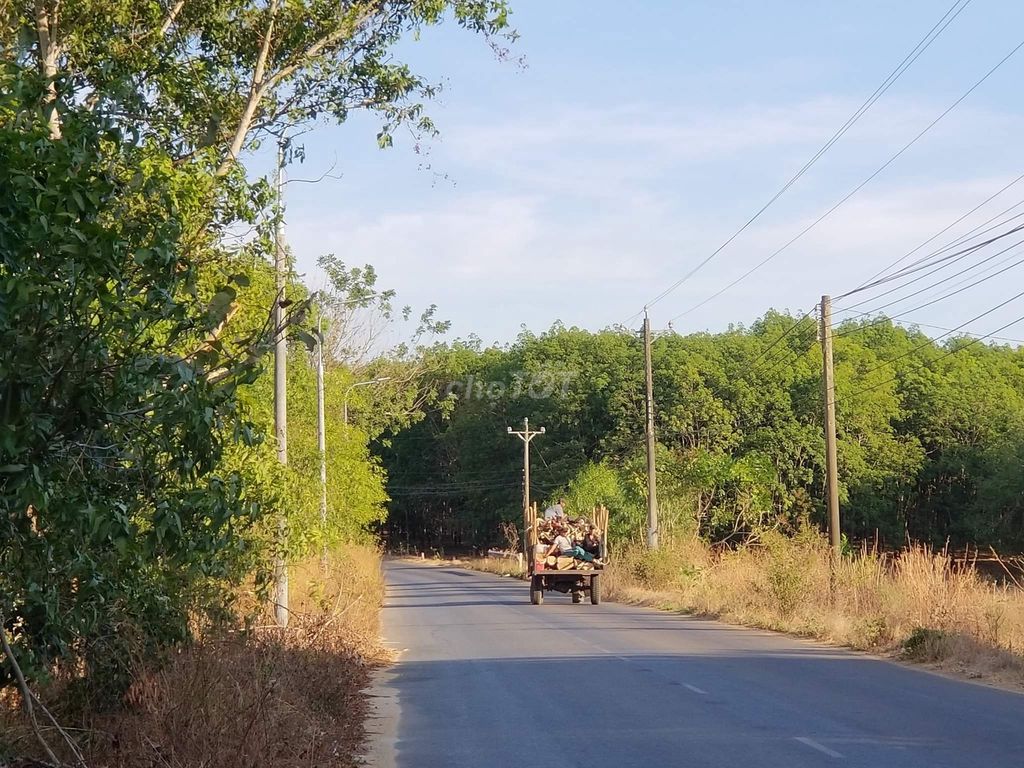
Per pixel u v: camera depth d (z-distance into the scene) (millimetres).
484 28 16891
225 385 6625
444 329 62188
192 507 6980
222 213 14711
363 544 47375
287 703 10625
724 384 68438
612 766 9984
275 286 15281
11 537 6637
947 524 67250
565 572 35594
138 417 6430
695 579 37188
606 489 53875
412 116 17312
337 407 39219
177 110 15109
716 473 53000
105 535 6449
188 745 8320
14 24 12961
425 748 11156
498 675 17156
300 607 20969
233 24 15930
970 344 73750
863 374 69812
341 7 16469
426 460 101750
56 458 6141
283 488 14117
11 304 5680
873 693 14453
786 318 82438
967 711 12852
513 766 10141
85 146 6438
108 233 6008
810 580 26234
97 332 6121
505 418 86750
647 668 17578
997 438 64938
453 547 108500
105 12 13805
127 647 9242
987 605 19891
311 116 17078
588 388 79625
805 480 65688
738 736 11336
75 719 9273
